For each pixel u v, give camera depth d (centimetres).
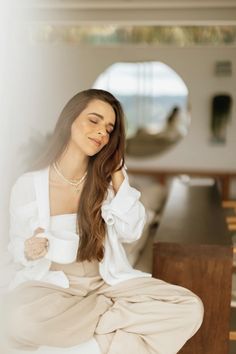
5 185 152
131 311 194
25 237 201
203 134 538
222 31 518
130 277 210
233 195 535
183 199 373
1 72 143
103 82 546
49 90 500
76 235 201
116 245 209
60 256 195
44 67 418
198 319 193
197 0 413
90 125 201
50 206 208
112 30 534
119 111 208
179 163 547
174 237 243
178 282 232
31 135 417
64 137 209
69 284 205
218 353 230
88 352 189
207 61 527
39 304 188
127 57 539
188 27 524
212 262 229
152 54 535
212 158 539
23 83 205
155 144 550
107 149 208
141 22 450
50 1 416
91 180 208
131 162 555
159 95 543
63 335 184
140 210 209
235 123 529
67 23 447
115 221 205
